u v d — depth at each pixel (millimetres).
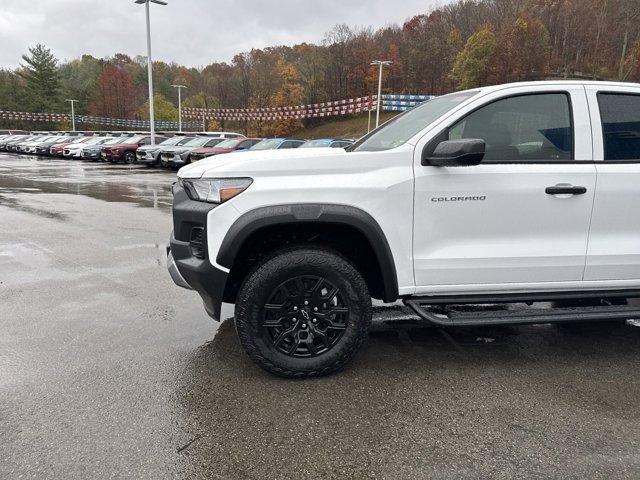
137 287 4801
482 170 3023
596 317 3168
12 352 3332
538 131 3158
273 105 78438
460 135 3068
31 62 81750
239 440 2400
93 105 85375
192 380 2984
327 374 3053
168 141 24094
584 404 2775
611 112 3252
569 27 67500
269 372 2994
